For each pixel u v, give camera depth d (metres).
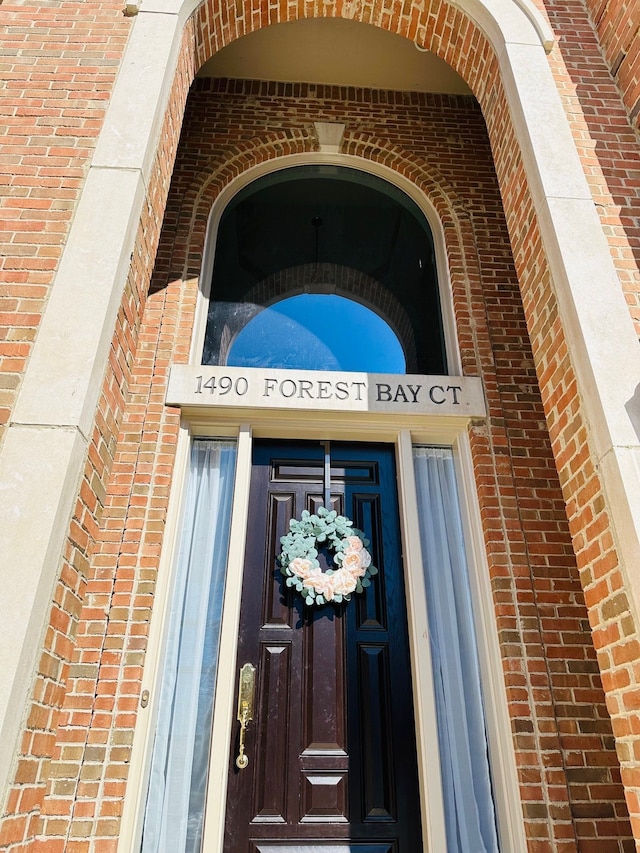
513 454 3.62
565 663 3.07
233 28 3.98
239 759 3.02
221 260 4.53
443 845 2.81
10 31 3.53
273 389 3.71
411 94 5.27
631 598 2.22
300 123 5.01
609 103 3.55
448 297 4.33
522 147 3.32
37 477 2.28
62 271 2.72
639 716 2.15
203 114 4.96
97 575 3.11
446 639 3.34
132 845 2.70
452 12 3.89
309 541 3.56
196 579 3.44
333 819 2.97
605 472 2.44
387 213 4.86
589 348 2.62
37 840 2.57
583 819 2.75
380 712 3.21
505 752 2.95
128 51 3.40
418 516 3.62
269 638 3.34
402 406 3.72
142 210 3.07
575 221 2.97
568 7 3.96
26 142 3.10
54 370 2.50
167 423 3.57
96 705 2.83
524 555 3.32
